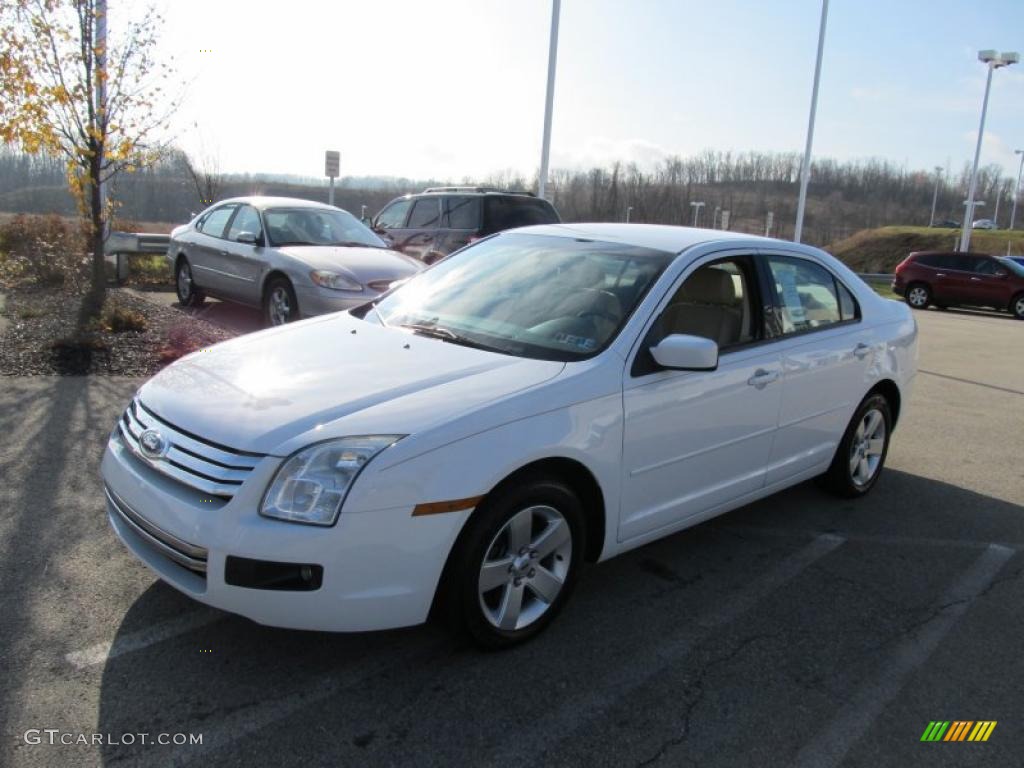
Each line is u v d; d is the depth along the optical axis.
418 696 2.93
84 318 8.66
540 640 3.37
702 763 2.68
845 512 5.12
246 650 3.13
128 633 3.20
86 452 5.02
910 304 23.98
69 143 9.71
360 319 4.32
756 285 4.34
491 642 3.17
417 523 2.83
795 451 4.61
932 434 7.27
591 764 2.64
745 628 3.59
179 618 3.32
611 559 4.23
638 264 4.04
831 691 3.15
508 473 3.02
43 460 4.86
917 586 4.11
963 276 22.81
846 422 4.99
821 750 2.79
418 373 3.34
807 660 3.36
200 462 2.91
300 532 2.72
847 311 5.05
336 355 3.61
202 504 2.85
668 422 3.67
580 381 3.33
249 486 2.77
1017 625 3.76
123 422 3.44
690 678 3.17
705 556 4.35
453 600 3.01
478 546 3.00
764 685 3.16
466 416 2.97
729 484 4.17
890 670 3.32
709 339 3.79
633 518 3.65
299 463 2.78
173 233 11.41
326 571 2.73
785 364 4.34
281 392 3.18
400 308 4.34
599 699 2.99
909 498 5.45
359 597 2.79
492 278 4.34
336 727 2.73
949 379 10.34
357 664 3.10
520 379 3.27
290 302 8.73
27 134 9.38
